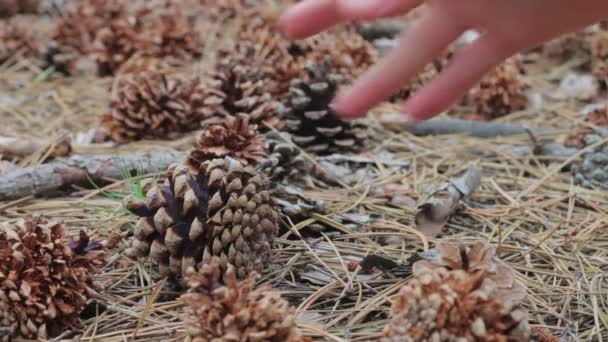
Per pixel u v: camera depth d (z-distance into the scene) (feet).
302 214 3.11
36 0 6.33
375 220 3.17
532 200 3.30
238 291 2.49
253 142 3.21
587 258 3.00
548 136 3.81
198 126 3.82
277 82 4.00
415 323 2.45
